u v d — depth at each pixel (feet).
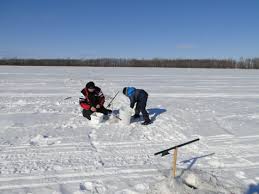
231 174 16.92
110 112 30.17
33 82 65.82
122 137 23.62
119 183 15.42
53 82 66.59
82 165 17.67
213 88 62.13
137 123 27.94
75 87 57.21
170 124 27.91
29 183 15.21
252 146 22.06
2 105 36.35
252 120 30.83
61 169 17.02
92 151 20.22
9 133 24.07
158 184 14.78
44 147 20.80
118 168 17.35
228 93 54.29
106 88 56.75
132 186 15.11
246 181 16.06
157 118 30.27
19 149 20.24
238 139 23.77
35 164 17.66
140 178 16.03
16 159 18.39
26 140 22.26
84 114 29.19
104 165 17.78
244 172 17.24
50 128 25.84
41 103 38.27
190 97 48.01
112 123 27.68
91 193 14.33
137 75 96.63
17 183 15.19
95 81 71.20
